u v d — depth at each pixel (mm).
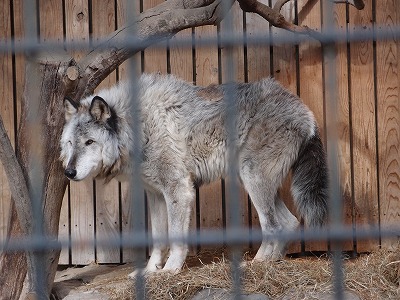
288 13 17109
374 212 17000
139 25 13266
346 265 14164
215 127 15742
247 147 15664
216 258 16438
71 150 14359
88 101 14953
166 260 16062
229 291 12953
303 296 12672
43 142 13422
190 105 15828
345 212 16938
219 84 16391
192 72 17188
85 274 16234
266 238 6293
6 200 16766
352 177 17000
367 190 17016
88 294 14125
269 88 15805
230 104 6922
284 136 15602
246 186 15773
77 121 14523
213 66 17141
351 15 16859
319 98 17078
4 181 16750
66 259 17094
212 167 15961
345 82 16922
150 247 17359
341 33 6188
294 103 15820
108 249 17078
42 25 16844
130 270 16203
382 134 17000
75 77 13195
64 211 17000
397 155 17000
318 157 15711
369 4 16875
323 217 15492
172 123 15688
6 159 12164
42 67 13195
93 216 17047
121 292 13703
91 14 16922
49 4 16812
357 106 16969
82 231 17062
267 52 17094
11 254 13312
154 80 15984
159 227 16234
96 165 14922
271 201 15648
